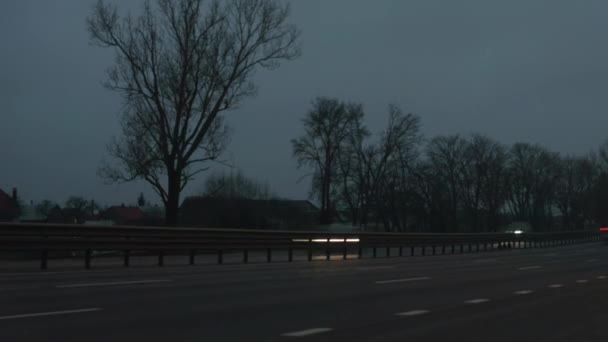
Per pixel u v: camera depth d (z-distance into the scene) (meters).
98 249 20.02
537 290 16.09
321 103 69.00
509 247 50.66
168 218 36.88
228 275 18.36
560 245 59.25
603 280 19.44
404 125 72.69
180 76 36.12
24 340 8.17
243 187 69.19
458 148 91.81
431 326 10.03
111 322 9.65
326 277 18.52
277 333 9.10
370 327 9.80
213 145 37.09
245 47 37.12
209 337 8.70
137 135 36.25
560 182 119.00
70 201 89.44
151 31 35.75
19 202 82.06
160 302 11.99
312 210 82.19
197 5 36.12
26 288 13.72
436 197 82.62
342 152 69.81
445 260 31.08
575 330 9.94
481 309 12.20
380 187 73.44
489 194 96.12
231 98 37.25
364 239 32.56
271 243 26.44
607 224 95.69
